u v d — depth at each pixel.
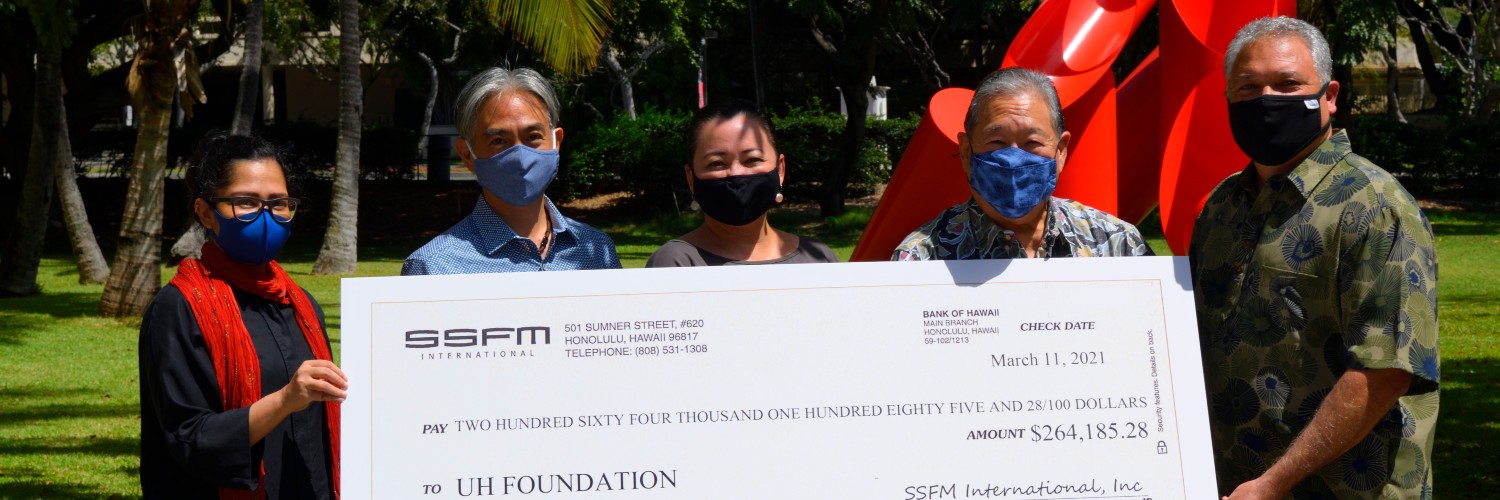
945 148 3.58
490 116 3.15
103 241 22.84
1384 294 2.62
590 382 2.80
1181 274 2.88
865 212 23.70
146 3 11.59
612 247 3.48
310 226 24.56
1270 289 2.80
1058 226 3.03
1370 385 2.61
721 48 31.58
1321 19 19.67
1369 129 26.20
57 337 11.17
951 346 2.85
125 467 6.59
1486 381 8.38
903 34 24.36
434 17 22.31
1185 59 3.69
